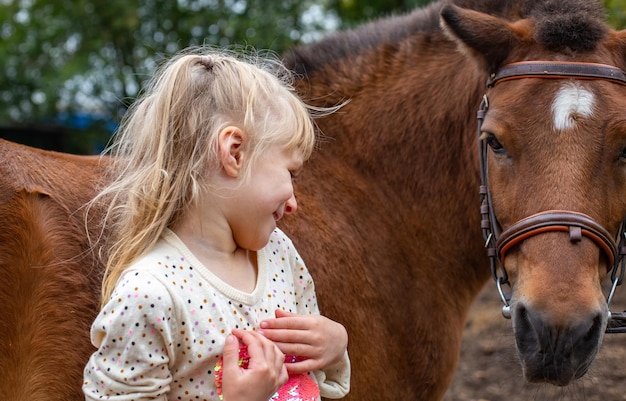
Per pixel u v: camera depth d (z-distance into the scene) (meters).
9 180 2.32
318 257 2.69
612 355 4.97
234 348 1.78
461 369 5.15
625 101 2.42
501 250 2.49
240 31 8.78
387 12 9.30
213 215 1.92
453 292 3.01
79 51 9.52
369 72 3.05
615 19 5.04
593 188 2.34
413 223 2.96
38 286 2.26
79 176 2.48
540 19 2.65
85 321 2.28
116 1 9.05
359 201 2.89
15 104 10.08
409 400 2.89
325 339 1.95
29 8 9.95
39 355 2.23
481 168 2.65
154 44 9.40
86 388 1.78
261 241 1.95
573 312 2.20
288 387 1.95
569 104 2.38
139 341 1.75
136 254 1.88
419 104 2.96
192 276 1.86
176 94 1.92
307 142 2.03
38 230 2.29
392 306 2.84
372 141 2.96
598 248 2.34
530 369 2.27
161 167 1.89
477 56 2.69
